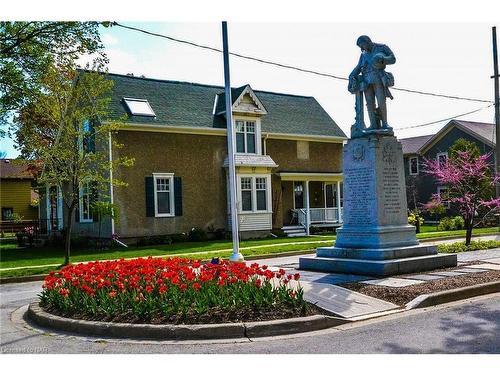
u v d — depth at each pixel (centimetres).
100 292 898
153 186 2802
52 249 2689
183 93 3142
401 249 1321
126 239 2697
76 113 1880
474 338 722
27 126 1984
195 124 2948
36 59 2189
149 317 811
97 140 2084
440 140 4622
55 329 842
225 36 1706
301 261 1451
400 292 1019
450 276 1195
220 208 3045
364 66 1413
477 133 4309
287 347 708
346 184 1423
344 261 1331
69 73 1997
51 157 1883
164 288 830
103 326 792
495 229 3269
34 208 5112
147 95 2959
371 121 1399
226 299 838
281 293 868
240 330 766
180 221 2888
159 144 2838
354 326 819
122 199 2697
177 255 2052
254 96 3161
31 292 1336
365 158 1371
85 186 2272
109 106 2719
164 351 698
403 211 1394
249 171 3119
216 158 3044
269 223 3175
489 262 1458
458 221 3512
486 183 2236
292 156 3419
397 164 1395
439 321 830
